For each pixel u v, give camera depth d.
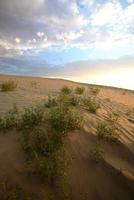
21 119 4.54
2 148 3.67
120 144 4.71
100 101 10.00
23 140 3.88
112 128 5.23
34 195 2.94
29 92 9.73
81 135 4.58
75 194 3.15
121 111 8.68
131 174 3.82
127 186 3.56
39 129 4.16
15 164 3.36
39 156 3.52
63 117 4.59
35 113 4.78
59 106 5.50
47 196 2.94
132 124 6.73
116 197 3.34
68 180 3.32
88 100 7.33
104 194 3.33
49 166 3.28
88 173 3.61
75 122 4.82
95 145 4.41
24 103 6.62
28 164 3.36
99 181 3.52
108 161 4.00
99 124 5.43
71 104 6.80
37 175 3.22
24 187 3.01
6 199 2.75
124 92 23.58
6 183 2.99
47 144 3.69
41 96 8.52
